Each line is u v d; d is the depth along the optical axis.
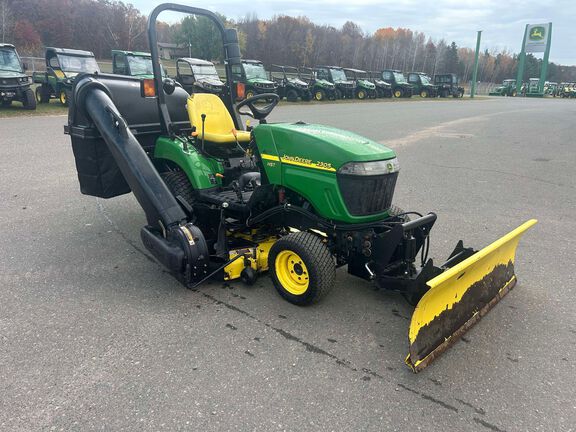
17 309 3.41
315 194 3.48
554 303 3.78
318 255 3.40
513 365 2.97
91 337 3.10
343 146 3.36
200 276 3.73
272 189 3.79
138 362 2.85
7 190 6.28
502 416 2.52
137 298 3.65
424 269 3.18
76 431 2.30
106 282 3.90
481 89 74.31
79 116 4.50
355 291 3.91
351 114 19.23
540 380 2.83
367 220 3.49
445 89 40.88
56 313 3.38
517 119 20.59
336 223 3.50
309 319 3.44
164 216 3.81
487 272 3.46
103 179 4.64
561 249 4.95
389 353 3.05
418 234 3.67
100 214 5.54
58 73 16.02
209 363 2.87
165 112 4.57
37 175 7.07
